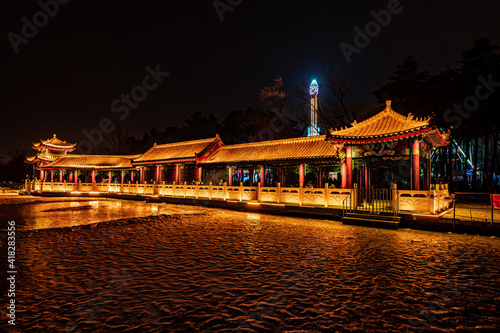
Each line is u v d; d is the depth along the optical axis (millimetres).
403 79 39156
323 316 5926
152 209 25844
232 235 14266
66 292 7000
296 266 9242
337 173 31766
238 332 5262
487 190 34375
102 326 5398
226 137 58375
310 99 42531
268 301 6609
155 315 5863
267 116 48000
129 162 47062
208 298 6734
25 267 8961
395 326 5582
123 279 7934
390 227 15836
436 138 19594
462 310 6297
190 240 13094
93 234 14453
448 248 11664
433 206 15570
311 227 16562
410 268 9102
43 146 49188
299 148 27641
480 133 38469
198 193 28828
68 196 41281
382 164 22062
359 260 9938
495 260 9984
